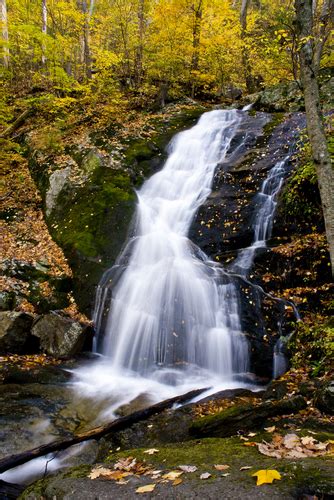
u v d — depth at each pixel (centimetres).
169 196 1148
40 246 1023
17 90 1973
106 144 1294
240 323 748
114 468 330
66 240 1007
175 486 270
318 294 757
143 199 1121
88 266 916
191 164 1243
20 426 513
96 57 1553
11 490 378
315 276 782
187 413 504
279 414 429
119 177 1155
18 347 762
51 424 529
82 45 1961
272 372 693
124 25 1777
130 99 1664
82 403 599
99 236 986
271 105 1471
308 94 575
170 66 1683
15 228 1091
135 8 1755
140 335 788
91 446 470
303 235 866
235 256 888
